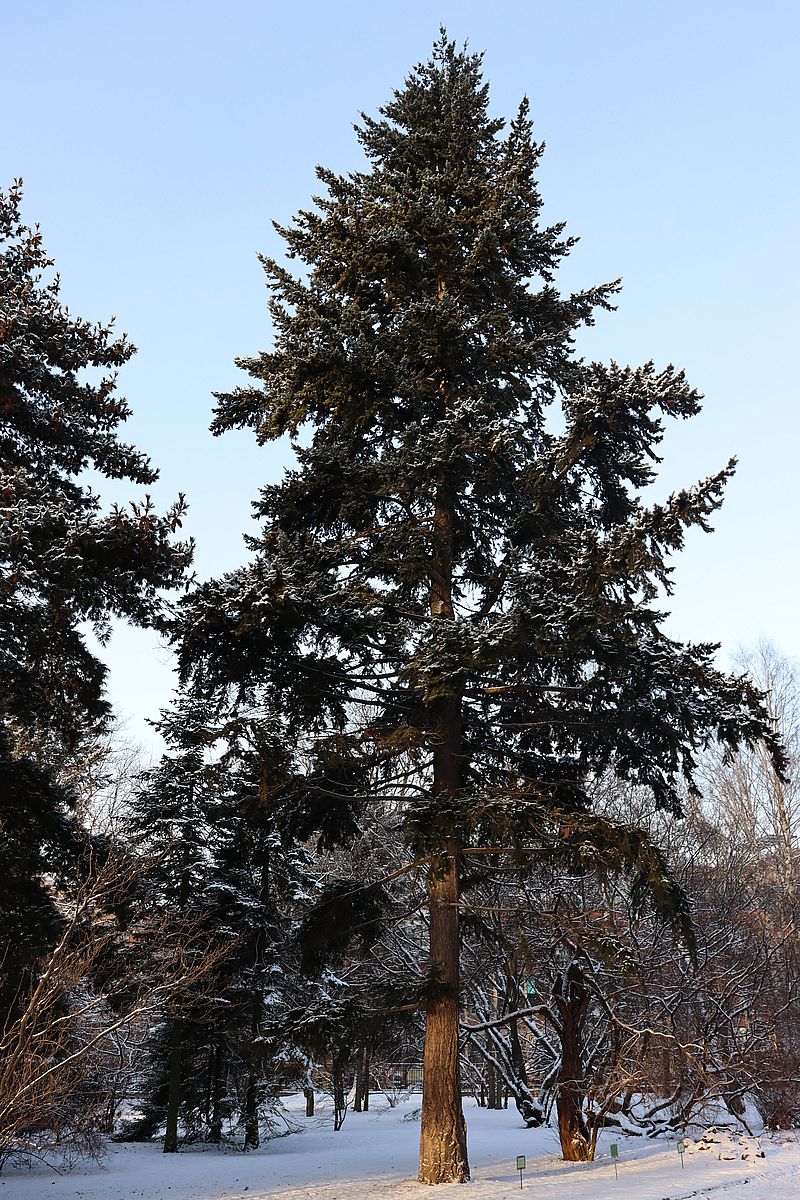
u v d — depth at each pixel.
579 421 15.42
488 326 17.61
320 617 15.55
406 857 27.70
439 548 18.03
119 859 17.02
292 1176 19.00
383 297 18.67
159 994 19.17
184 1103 27.41
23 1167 21.36
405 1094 44.03
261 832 27.28
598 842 14.34
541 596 14.55
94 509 17.12
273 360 18.25
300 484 17.67
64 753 23.81
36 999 13.55
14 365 16.03
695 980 22.30
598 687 16.16
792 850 31.41
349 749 15.63
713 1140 19.83
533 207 19.00
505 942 17.88
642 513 13.77
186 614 14.78
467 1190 14.12
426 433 17.14
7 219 17.73
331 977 27.12
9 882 16.27
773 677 35.41
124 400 17.48
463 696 16.98
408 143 19.88
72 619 15.79
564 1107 19.02
